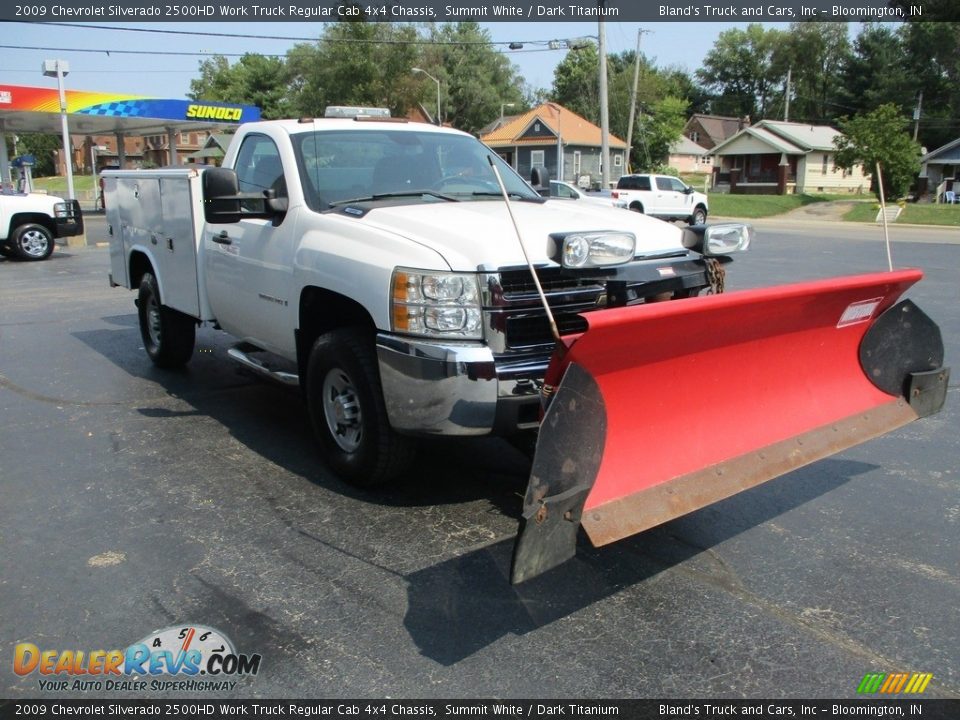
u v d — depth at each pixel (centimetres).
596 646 305
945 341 830
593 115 6662
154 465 491
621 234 372
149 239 681
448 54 6800
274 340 510
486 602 335
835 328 392
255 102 8256
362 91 4816
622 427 322
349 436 451
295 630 315
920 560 374
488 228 399
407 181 508
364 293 403
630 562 371
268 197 481
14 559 371
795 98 8319
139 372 730
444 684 283
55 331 921
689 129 7962
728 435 355
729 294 315
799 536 399
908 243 2234
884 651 303
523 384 376
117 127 3488
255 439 540
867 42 6756
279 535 395
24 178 3506
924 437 557
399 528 403
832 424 392
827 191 5697
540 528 273
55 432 554
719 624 321
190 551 379
